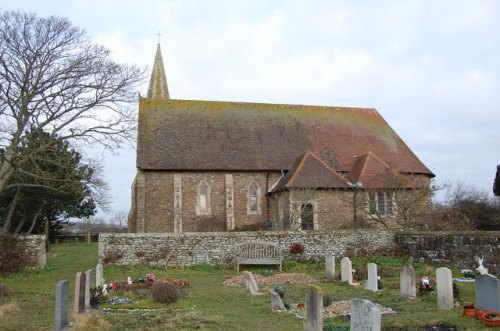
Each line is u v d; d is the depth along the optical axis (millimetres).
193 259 23969
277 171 34312
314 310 10305
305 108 39969
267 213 33906
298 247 24906
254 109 38531
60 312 10648
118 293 15820
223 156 34188
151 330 10500
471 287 16344
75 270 23375
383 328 10844
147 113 35844
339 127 38875
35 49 23719
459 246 21422
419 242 24250
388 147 38000
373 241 26094
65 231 54438
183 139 34625
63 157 27000
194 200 32969
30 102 24125
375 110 41906
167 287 14703
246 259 23516
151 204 32188
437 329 10711
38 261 22688
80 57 26484
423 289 15203
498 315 11227
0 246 21406
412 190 31234
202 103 37844
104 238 23406
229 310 13391
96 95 25641
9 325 11078
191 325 10969
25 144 26391
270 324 11539
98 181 31875
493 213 30469
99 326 10758
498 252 19125
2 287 15711
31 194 34312
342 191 31281
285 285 18062
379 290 16422
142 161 32344
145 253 23641
